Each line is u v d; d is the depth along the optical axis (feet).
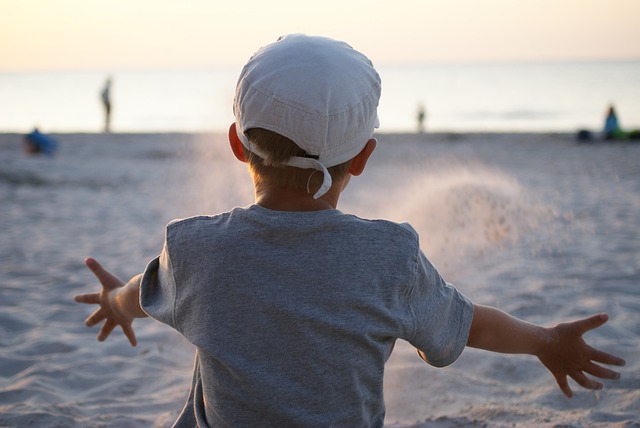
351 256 4.53
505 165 42.80
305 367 4.49
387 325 4.55
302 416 4.48
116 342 11.28
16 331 12.07
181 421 5.07
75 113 155.43
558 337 5.20
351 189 31.99
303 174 4.63
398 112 153.69
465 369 9.95
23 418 8.09
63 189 32.86
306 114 4.33
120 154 48.16
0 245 19.98
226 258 4.58
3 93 281.74
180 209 27.07
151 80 537.24
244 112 4.52
